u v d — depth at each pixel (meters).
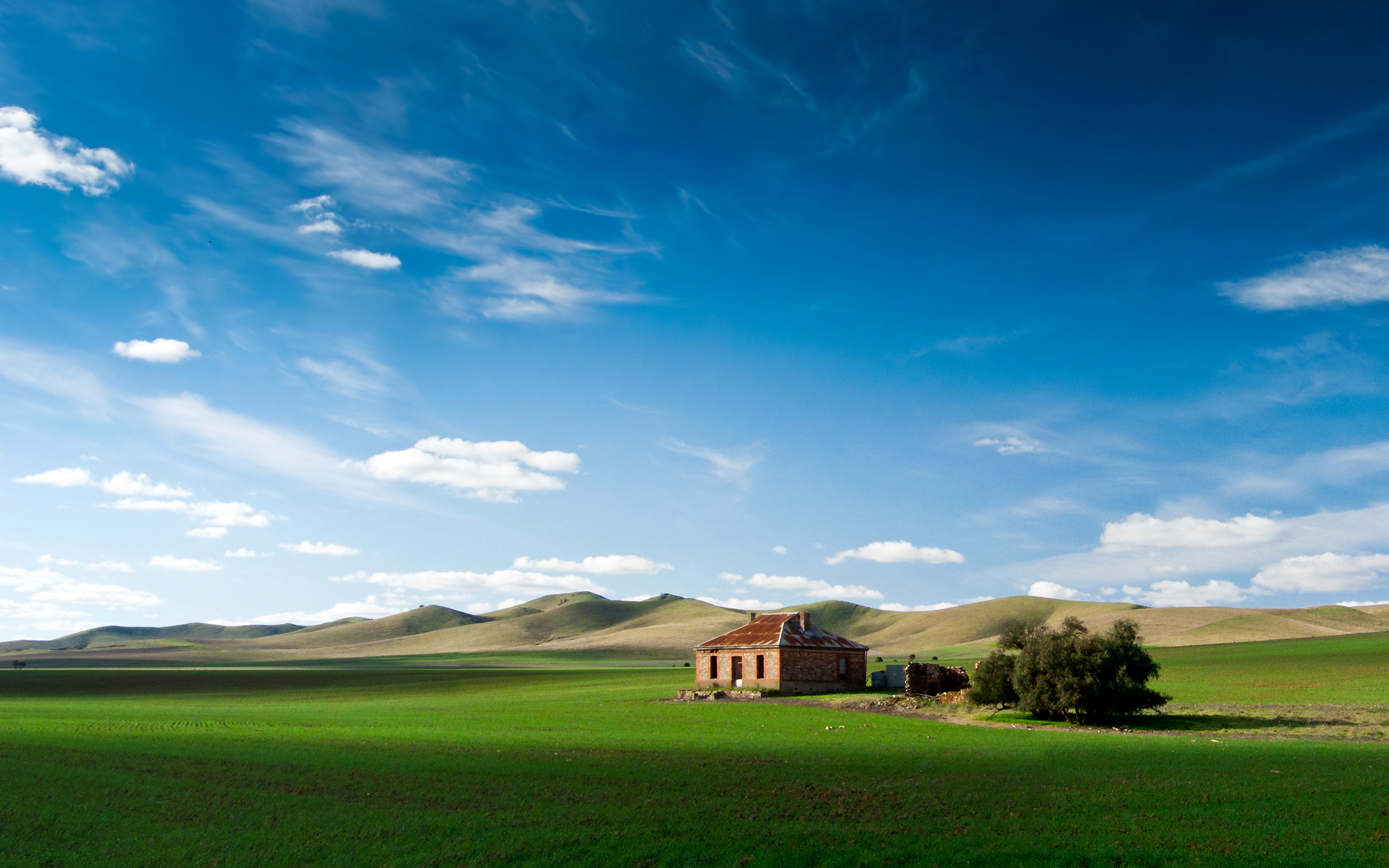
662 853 21.02
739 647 88.62
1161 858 20.17
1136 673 51.69
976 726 50.91
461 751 38.50
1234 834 22.05
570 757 36.62
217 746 40.44
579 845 21.80
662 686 98.94
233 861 21.28
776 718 56.84
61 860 21.50
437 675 133.88
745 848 21.38
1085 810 25.05
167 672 142.50
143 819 25.09
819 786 29.27
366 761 35.31
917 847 21.28
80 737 44.06
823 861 20.38
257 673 142.62
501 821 24.39
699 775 31.70
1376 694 67.88
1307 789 27.59
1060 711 52.78
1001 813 24.84
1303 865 19.41
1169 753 36.69
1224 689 74.94
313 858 21.38
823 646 87.00
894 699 69.56
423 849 21.83
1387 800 25.86
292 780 30.88
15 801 27.58
